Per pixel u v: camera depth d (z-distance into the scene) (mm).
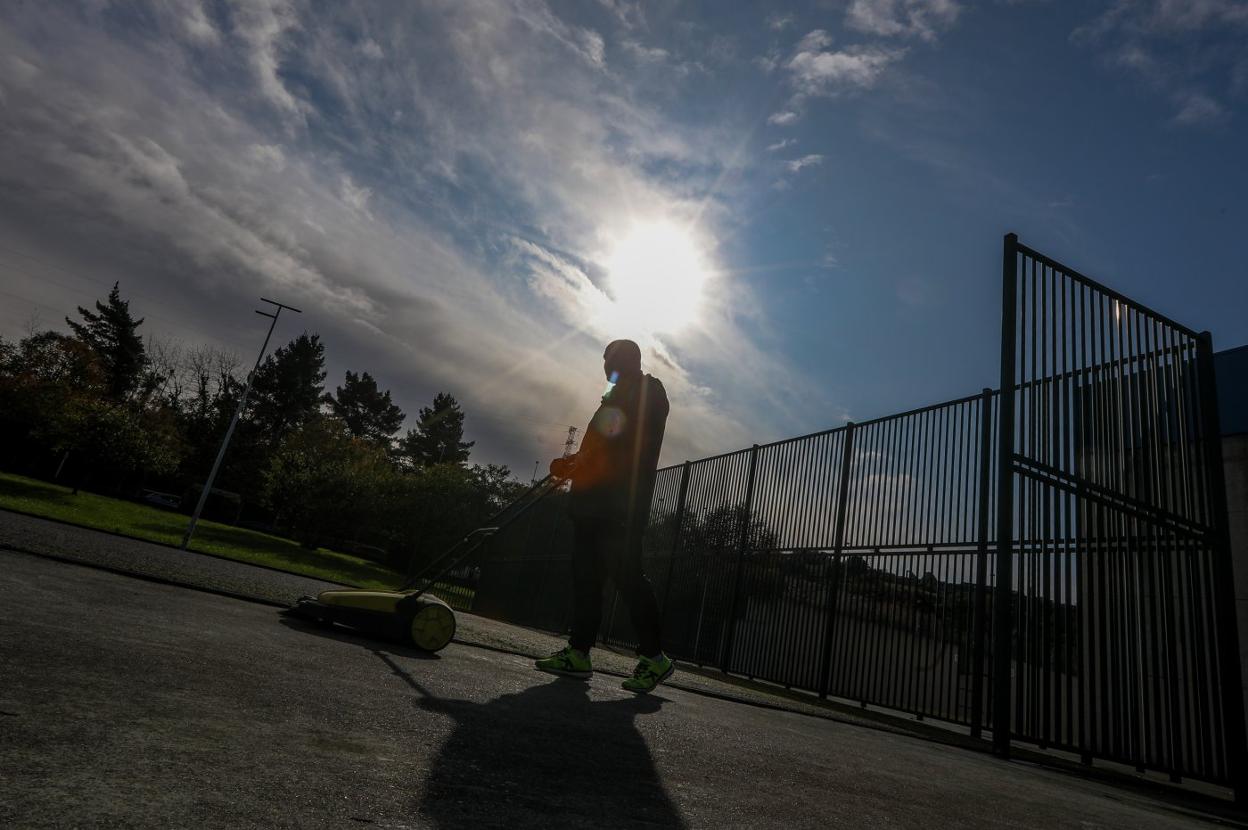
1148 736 4457
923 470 6703
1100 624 4520
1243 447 7086
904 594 6551
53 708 1125
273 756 1133
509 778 1301
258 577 7238
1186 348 5488
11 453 37312
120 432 31375
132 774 920
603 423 3650
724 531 9570
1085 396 4953
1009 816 1995
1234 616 4914
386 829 917
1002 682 4402
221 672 1697
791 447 8750
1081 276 5152
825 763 2336
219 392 54812
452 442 77500
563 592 12414
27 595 2244
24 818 722
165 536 15305
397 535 34438
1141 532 4840
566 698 2561
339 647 2648
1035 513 4680
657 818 1246
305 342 65562
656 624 3461
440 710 1811
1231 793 5113
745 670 8516
